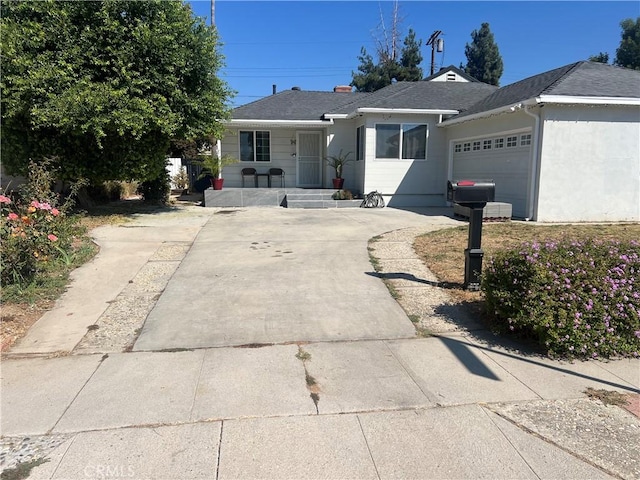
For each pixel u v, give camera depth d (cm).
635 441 246
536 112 1009
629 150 1030
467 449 238
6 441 243
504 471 222
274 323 423
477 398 292
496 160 1193
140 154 1027
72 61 887
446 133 1423
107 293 506
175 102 989
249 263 640
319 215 1172
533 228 919
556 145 1008
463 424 262
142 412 271
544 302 354
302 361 346
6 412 271
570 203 1032
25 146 953
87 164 1009
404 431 254
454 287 531
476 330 410
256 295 502
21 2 895
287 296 500
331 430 255
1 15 902
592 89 1008
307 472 220
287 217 1123
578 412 276
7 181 1168
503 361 348
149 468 221
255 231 899
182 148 1814
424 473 220
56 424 259
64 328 409
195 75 1034
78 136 959
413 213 1234
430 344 380
